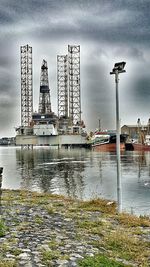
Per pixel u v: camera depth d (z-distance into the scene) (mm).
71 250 10547
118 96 17781
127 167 73375
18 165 84312
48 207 19578
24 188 41562
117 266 9031
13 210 17734
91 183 46781
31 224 14203
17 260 9141
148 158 106812
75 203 22219
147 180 49469
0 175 22141
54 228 13758
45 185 45062
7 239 11336
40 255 9750
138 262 9883
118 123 18359
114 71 17797
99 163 87875
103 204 21250
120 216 17156
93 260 9250
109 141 181625
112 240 11992
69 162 93125
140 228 14922
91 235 12891
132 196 34031
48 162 94375
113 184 45312
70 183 47125
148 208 27016
